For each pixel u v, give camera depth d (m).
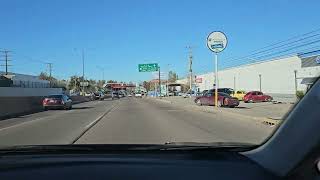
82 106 57.09
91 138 18.61
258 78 88.38
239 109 41.31
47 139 18.48
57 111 44.38
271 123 24.95
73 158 3.38
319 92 3.04
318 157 2.86
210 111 39.59
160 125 25.06
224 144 4.11
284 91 75.69
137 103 67.44
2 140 18.23
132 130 22.14
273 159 3.17
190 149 3.70
